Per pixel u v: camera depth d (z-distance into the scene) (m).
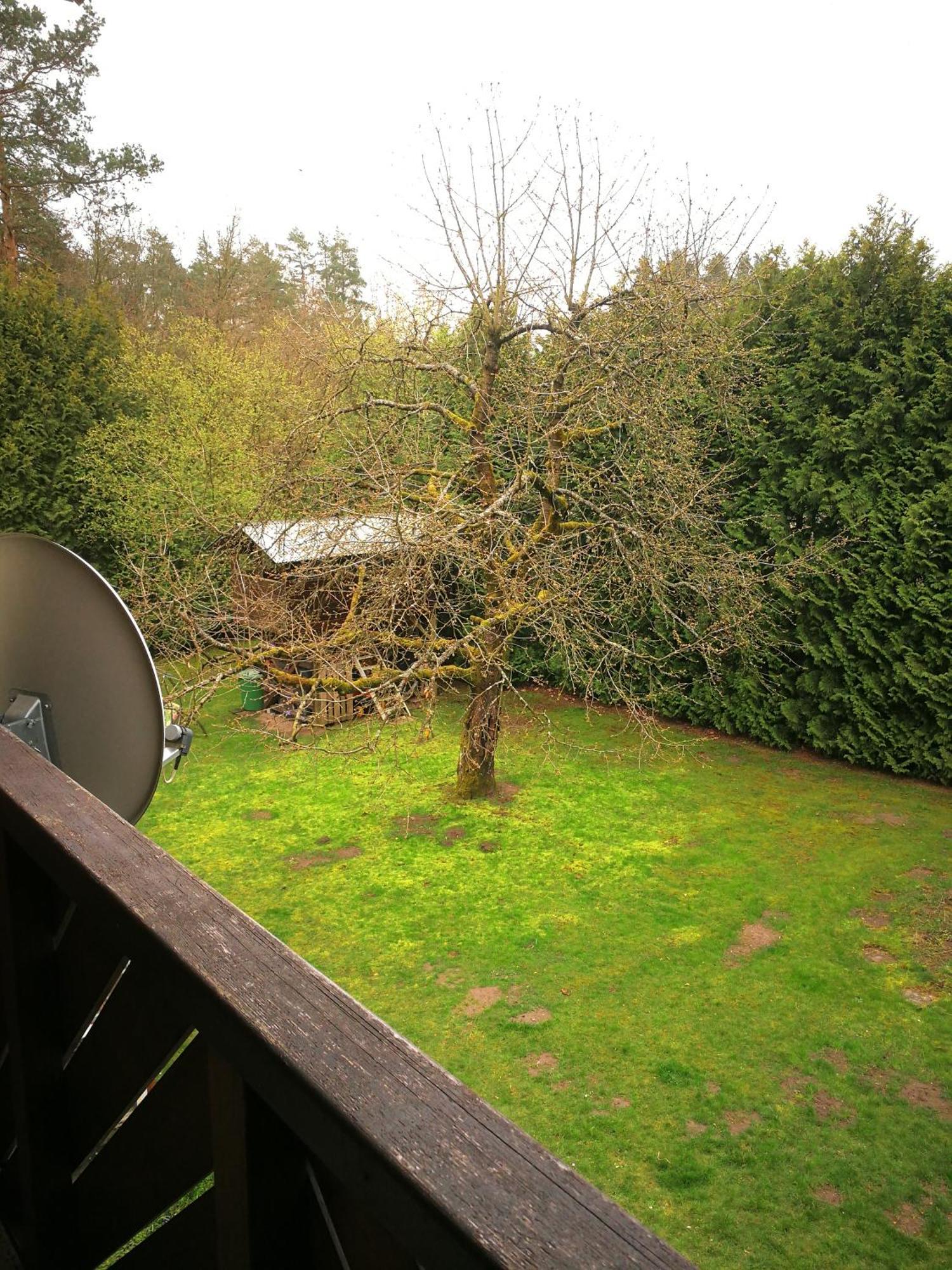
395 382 8.11
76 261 19.30
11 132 16.00
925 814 7.68
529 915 6.09
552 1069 4.51
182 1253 0.90
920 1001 5.00
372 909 6.23
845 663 8.76
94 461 12.62
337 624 7.87
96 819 1.01
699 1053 4.60
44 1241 1.14
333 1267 0.69
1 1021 1.22
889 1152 3.88
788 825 7.49
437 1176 0.47
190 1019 0.72
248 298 23.20
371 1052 0.58
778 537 9.32
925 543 8.28
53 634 2.16
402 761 9.22
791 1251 3.38
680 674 10.05
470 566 6.45
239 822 7.80
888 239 8.71
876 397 8.53
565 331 6.93
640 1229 0.43
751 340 9.51
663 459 7.75
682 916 6.02
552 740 8.74
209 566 6.68
